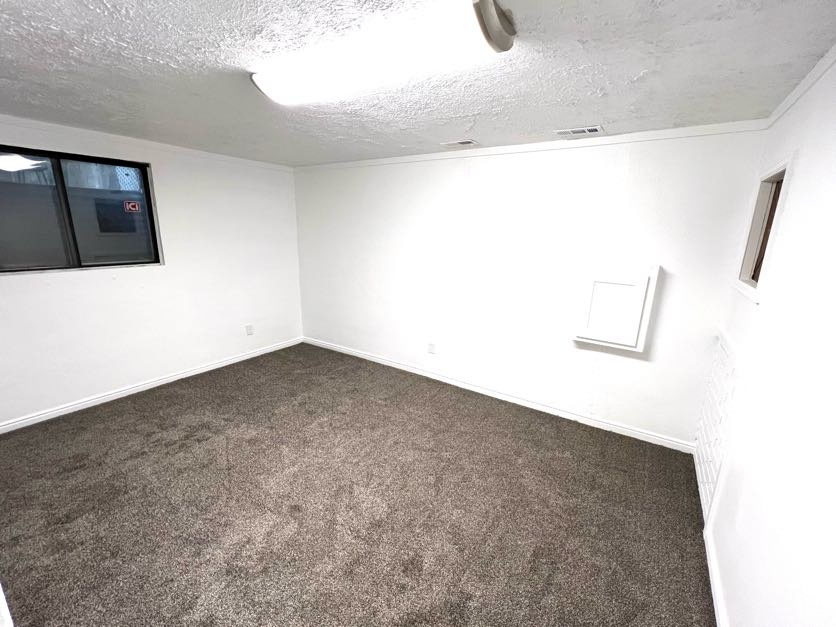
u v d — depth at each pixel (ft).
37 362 8.59
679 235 7.61
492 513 6.30
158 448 7.89
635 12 3.30
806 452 3.18
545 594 4.90
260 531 5.80
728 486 5.17
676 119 6.66
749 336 5.41
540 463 7.69
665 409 8.32
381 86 5.13
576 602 4.81
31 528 5.72
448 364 11.58
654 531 5.98
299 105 6.20
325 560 5.32
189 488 6.72
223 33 3.92
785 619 3.10
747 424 4.83
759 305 5.14
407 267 11.79
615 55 4.18
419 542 5.67
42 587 4.81
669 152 7.41
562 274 9.06
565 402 9.61
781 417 3.83
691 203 7.39
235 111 6.75
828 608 2.53
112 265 9.67
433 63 4.32
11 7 3.43
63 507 6.16
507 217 9.60
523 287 9.71
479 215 10.03
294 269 14.51
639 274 7.91
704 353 7.72
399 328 12.47
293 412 9.61
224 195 11.73
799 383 3.55
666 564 5.39
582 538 5.81
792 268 4.24
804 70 4.41
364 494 6.68
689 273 7.63
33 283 8.34
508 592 4.92
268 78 5.02
